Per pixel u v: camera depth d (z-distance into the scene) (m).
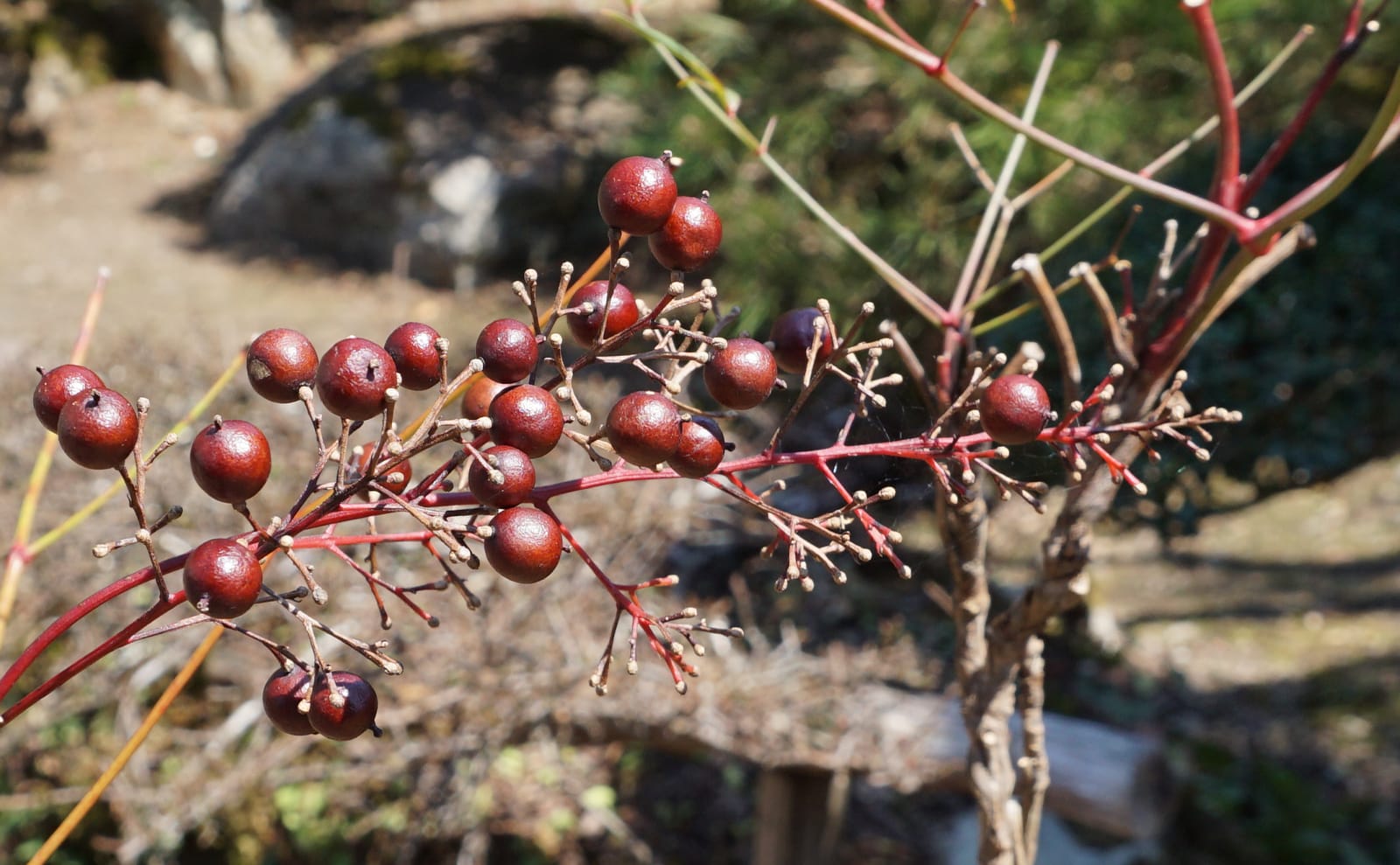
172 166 8.28
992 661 1.13
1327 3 4.28
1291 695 4.36
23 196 7.75
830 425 3.34
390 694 2.60
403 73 7.42
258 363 0.69
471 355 4.98
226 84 9.16
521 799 2.76
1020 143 1.31
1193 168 4.04
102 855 2.80
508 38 8.01
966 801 3.72
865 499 0.78
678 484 3.00
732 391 0.75
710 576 3.85
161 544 2.81
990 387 0.77
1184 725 4.16
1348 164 0.90
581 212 6.98
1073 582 1.03
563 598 2.73
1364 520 5.51
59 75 9.01
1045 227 4.21
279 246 7.05
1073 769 2.92
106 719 2.87
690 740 2.58
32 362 3.48
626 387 3.31
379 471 0.68
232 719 2.63
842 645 3.07
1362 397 3.83
